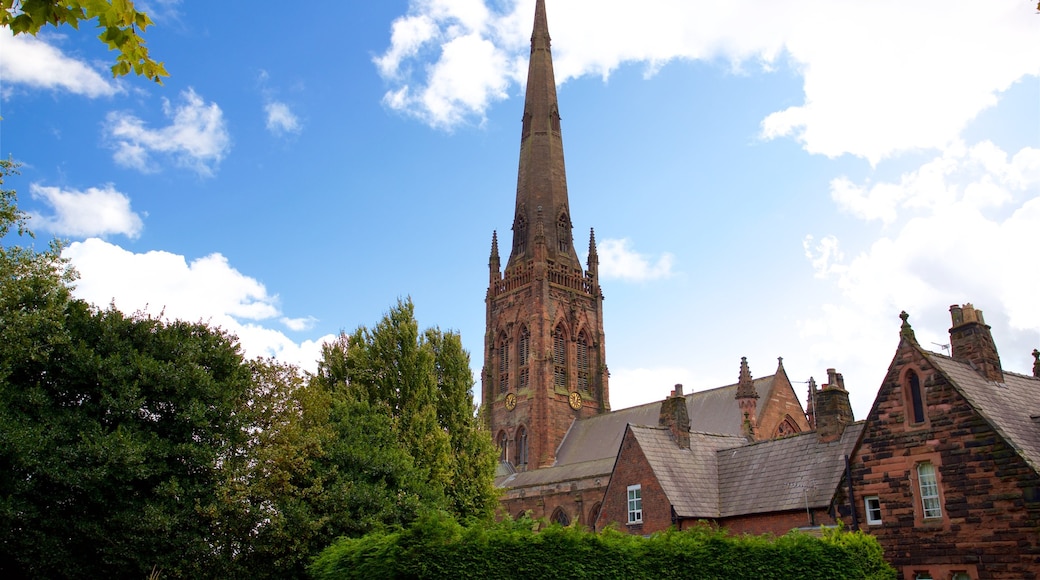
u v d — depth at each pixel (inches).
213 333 2103.8
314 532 1891.0
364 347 2736.2
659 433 2415.1
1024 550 1446.9
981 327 1822.1
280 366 2148.1
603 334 6250.0
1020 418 1662.2
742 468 2314.2
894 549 1636.3
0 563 1737.2
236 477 1872.5
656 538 1469.0
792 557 1454.2
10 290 1692.9
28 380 1829.5
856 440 1929.1
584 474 4808.1
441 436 2532.0
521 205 6515.8
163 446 1795.0
